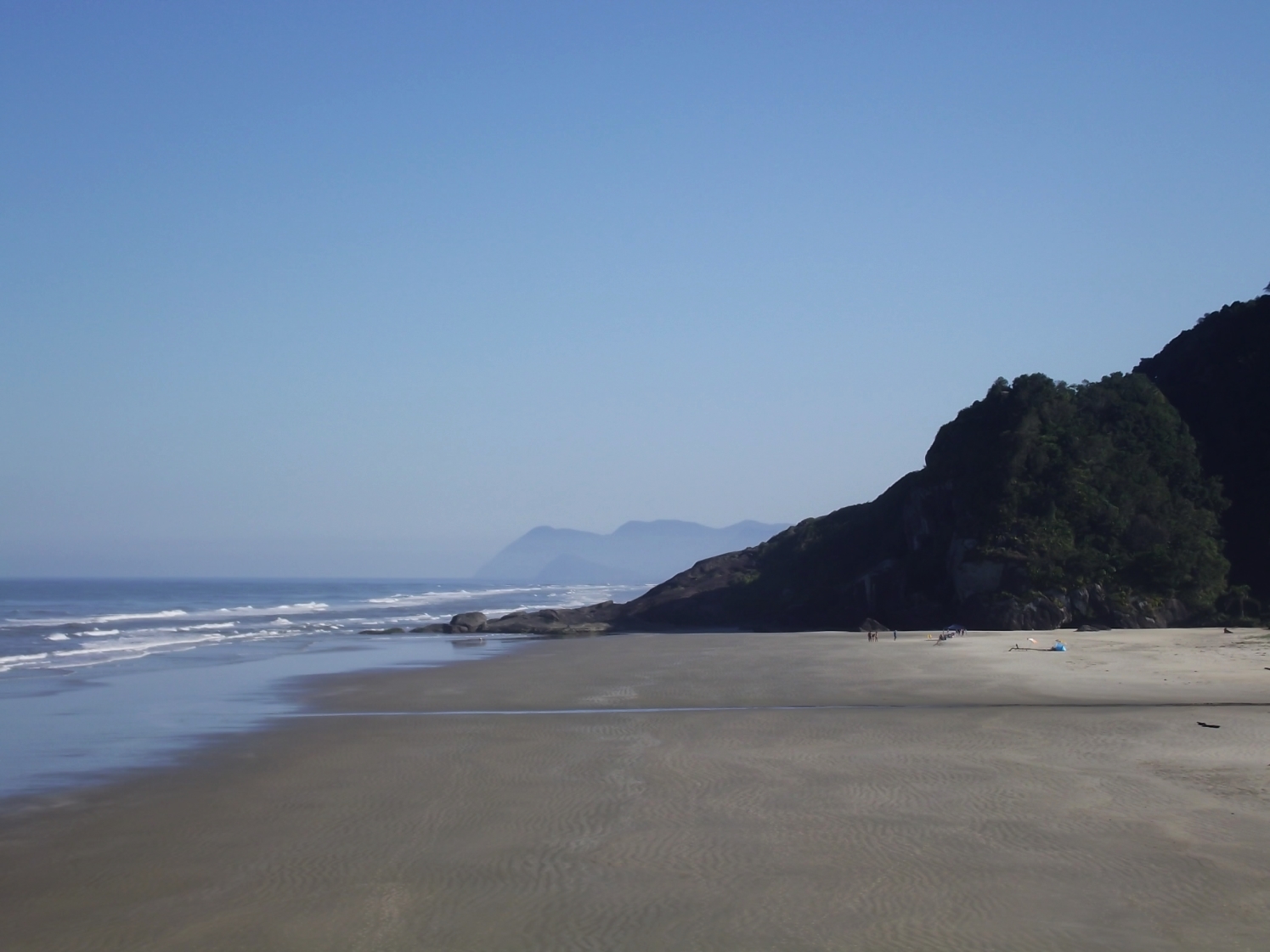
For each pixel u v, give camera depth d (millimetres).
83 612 101812
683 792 16562
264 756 20422
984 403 66750
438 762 19469
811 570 71812
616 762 19141
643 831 14383
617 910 11406
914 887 11945
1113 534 57219
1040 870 12430
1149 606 53844
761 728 22703
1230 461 63719
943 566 61500
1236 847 13172
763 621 66125
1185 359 71250
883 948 10312
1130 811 14906
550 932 10844
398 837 14336
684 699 28219
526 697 29172
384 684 33000
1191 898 11430
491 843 13977
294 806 16250
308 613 103062
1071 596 54438
